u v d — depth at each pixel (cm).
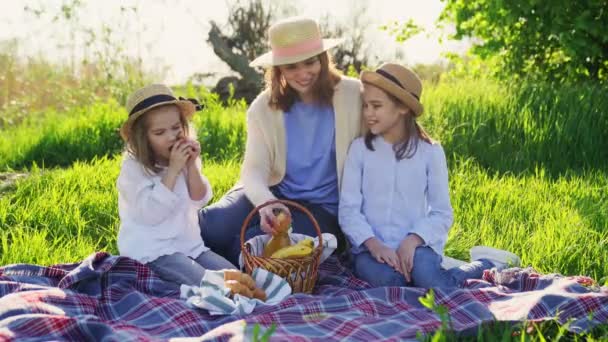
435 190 415
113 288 371
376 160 414
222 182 648
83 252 467
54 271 393
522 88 852
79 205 569
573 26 930
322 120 426
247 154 432
